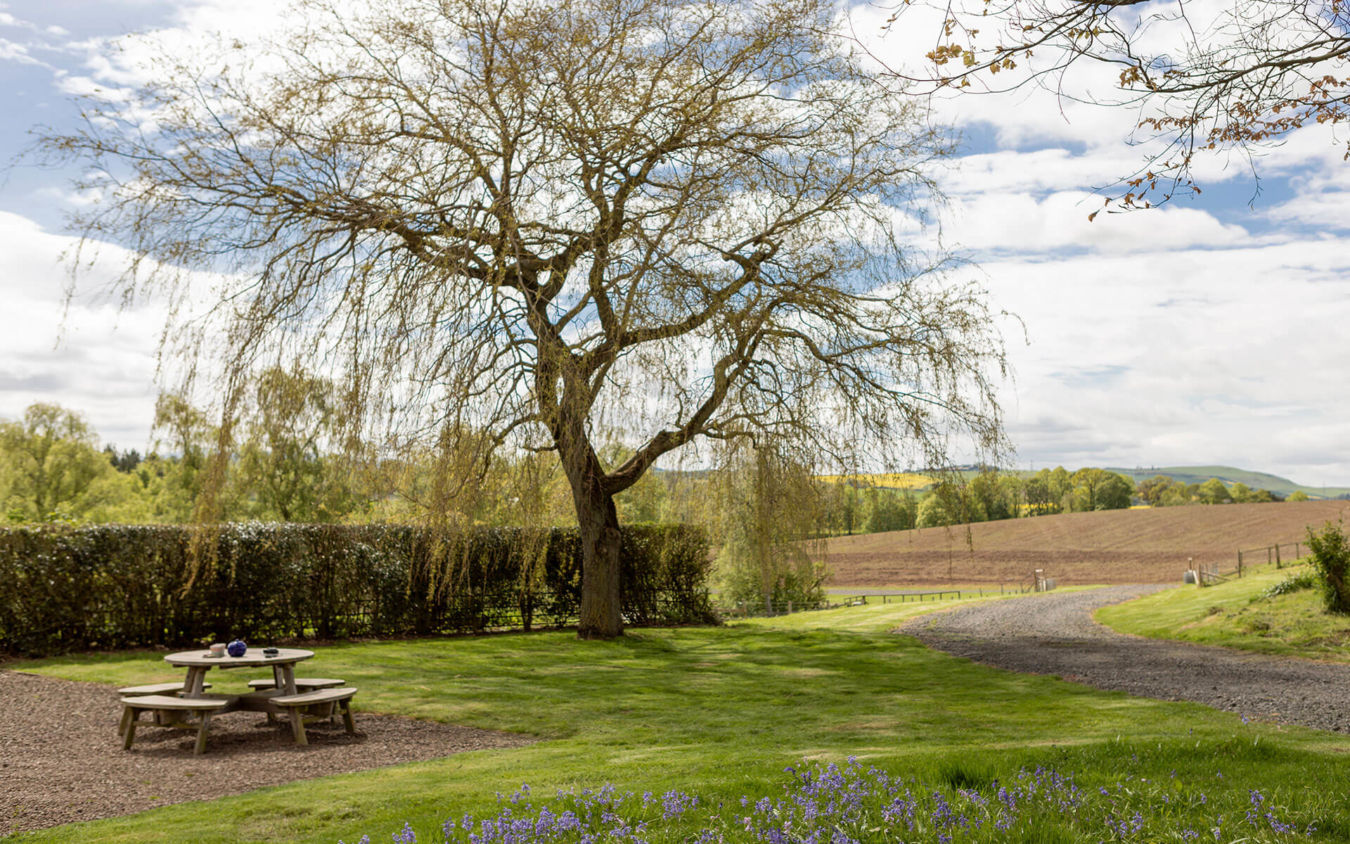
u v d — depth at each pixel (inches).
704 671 575.2
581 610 733.9
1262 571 1182.9
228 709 340.5
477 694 460.4
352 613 679.1
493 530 757.3
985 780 228.2
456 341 466.0
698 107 575.2
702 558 888.9
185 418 455.8
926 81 225.3
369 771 290.0
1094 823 183.9
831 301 589.9
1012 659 638.5
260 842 202.5
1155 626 842.2
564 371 488.1
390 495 521.7
